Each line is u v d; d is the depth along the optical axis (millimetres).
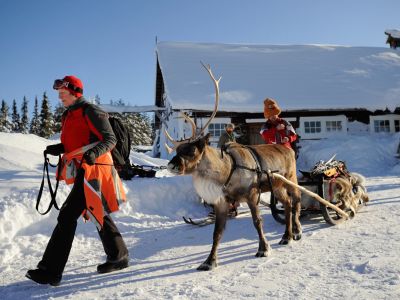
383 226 5879
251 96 21953
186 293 3791
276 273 4211
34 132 66375
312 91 23250
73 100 4566
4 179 8344
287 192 6074
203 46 29391
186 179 8852
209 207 8602
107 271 4691
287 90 23188
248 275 4234
